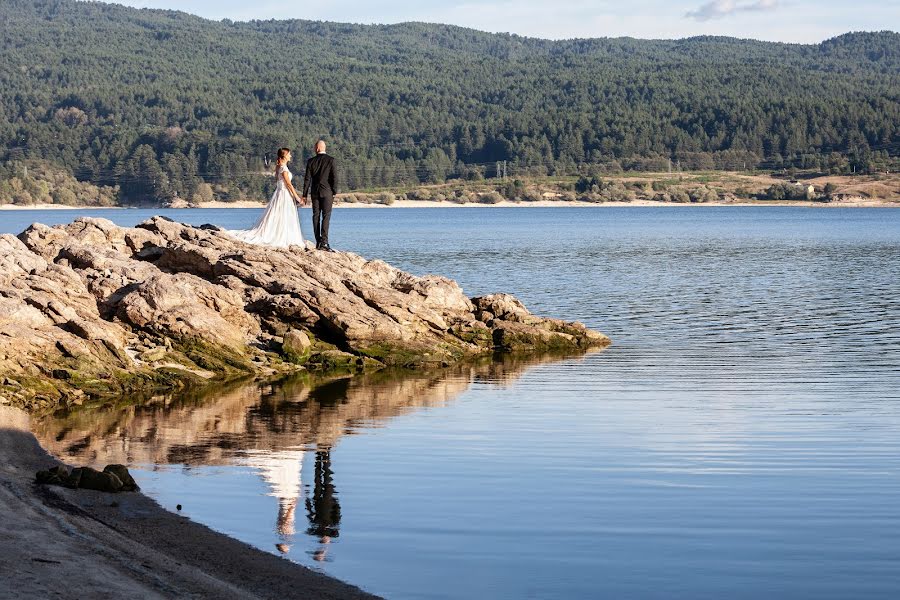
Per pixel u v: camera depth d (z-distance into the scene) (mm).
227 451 18031
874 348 31656
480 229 135500
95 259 29016
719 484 16188
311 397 23703
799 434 19734
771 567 12656
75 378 23312
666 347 32156
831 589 12008
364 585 11758
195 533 13086
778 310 42438
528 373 27328
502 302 33719
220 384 25406
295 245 33406
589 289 51156
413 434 19641
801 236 113812
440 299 32906
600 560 12812
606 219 181000
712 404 22797
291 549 12852
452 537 13547
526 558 12820
